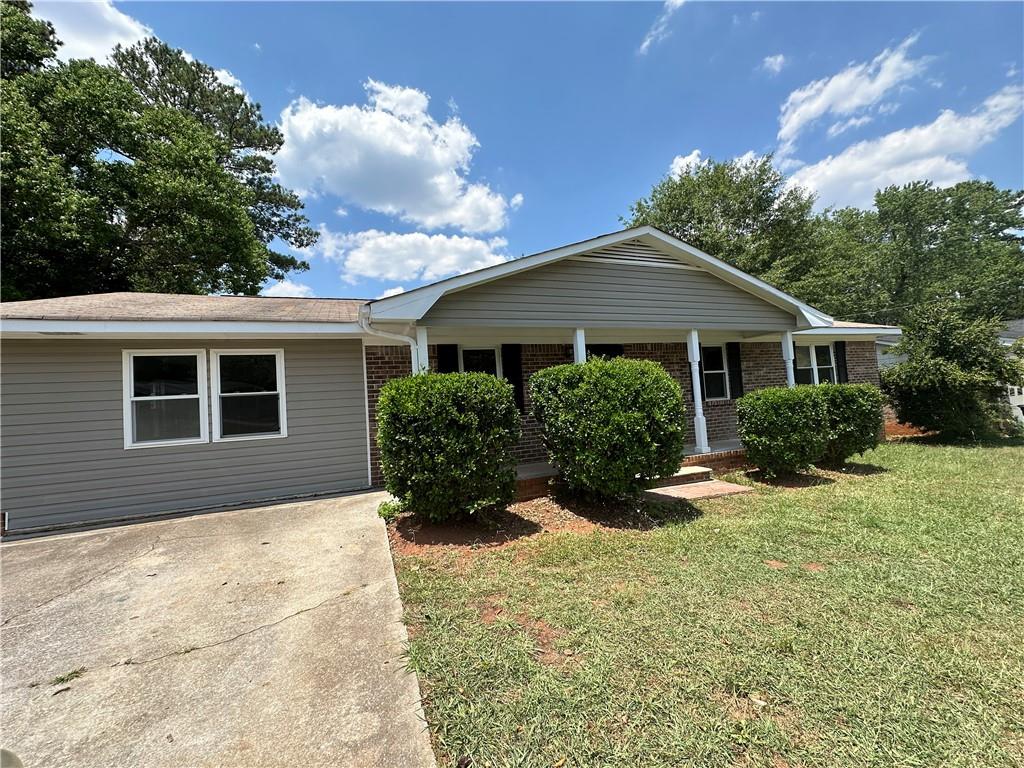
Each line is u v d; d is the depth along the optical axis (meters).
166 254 14.07
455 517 4.97
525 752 1.76
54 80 12.10
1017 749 1.72
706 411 10.04
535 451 8.37
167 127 13.84
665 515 5.11
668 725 1.88
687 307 7.84
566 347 8.85
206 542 4.56
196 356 6.13
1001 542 3.88
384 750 1.79
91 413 5.66
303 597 3.24
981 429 10.22
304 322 6.11
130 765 1.76
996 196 32.47
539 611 2.90
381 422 4.70
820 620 2.70
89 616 3.04
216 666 2.42
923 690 2.06
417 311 5.78
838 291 23.52
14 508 5.32
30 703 2.16
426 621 2.82
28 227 11.13
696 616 2.78
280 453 6.44
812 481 6.62
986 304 25.94
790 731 1.83
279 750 1.81
